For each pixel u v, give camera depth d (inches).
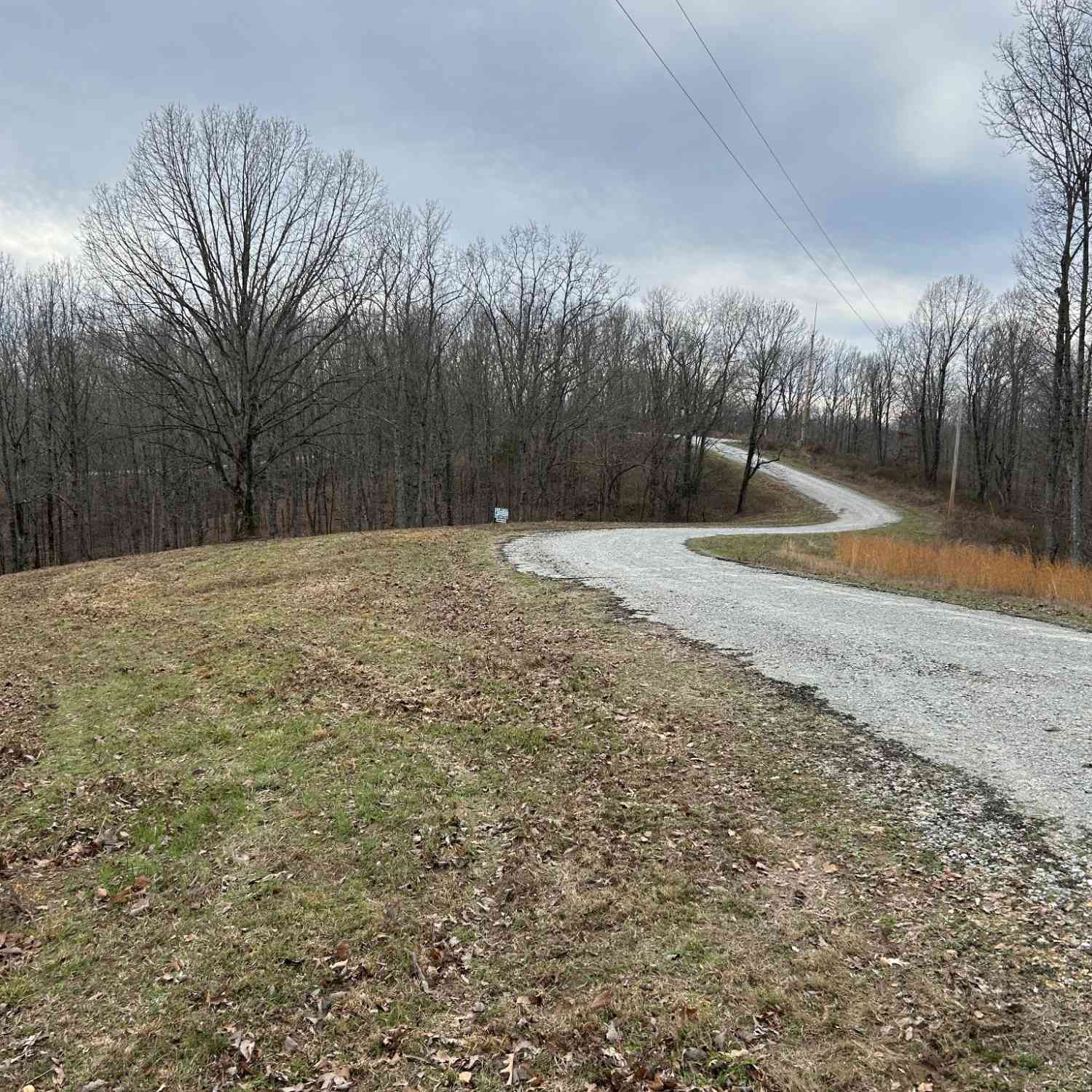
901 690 276.1
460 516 1776.6
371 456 1494.8
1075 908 145.3
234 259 933.8
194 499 1675.7
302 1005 136.6
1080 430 891.4
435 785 220.7
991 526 1422.2
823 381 3272.6
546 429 1523.1
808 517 1685.5
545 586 508.1
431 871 177.3
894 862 166.4
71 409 1449.3
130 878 183.6
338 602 488.1
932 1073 110.4
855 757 219.9
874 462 2778.1
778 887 160.9
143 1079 122.0
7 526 1561.3
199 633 432.8
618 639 359.6
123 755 260.4
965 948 136.6
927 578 595.2
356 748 250.1
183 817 211.6
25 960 154.2
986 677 289.7
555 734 250.5
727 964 137.8
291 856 187.9
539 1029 126.5
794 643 346.6
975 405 2204.7
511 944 149.5
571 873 171.6
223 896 173.3
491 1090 114.7
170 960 151.9
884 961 135.0
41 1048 130.4
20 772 252.1
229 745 261.6
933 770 208.1
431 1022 130.2
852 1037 118.5
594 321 1540.4
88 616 511.8
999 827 176.9
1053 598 497.7
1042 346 1320.1
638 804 200.5
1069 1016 118.3
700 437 2155.5
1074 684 279.7
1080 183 872.3
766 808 194.9
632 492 2107.5
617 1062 117.8
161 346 926.4
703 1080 112.8
